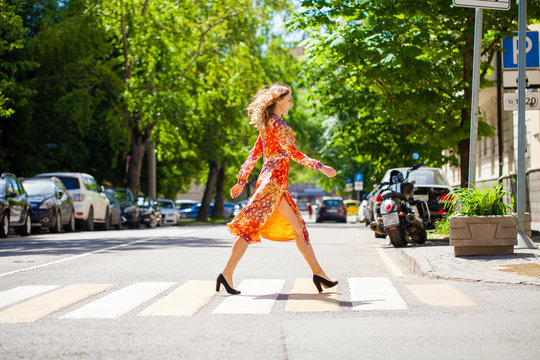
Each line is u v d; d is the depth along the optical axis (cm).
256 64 3612
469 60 1705
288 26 1702
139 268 1065
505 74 1261
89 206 2709
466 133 1723
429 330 538
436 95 1689
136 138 3631
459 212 1080
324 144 5206
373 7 1616
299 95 5288
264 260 1215
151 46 3347
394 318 604
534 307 643
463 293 740
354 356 458
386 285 821
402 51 1584
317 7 1648
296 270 1037
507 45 1639
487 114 3419
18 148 3456
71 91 3550
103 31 3241
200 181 6262
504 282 802
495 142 3156
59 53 3231
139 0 3394
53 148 3738
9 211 2041
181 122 3419
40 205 2336
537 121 2409
